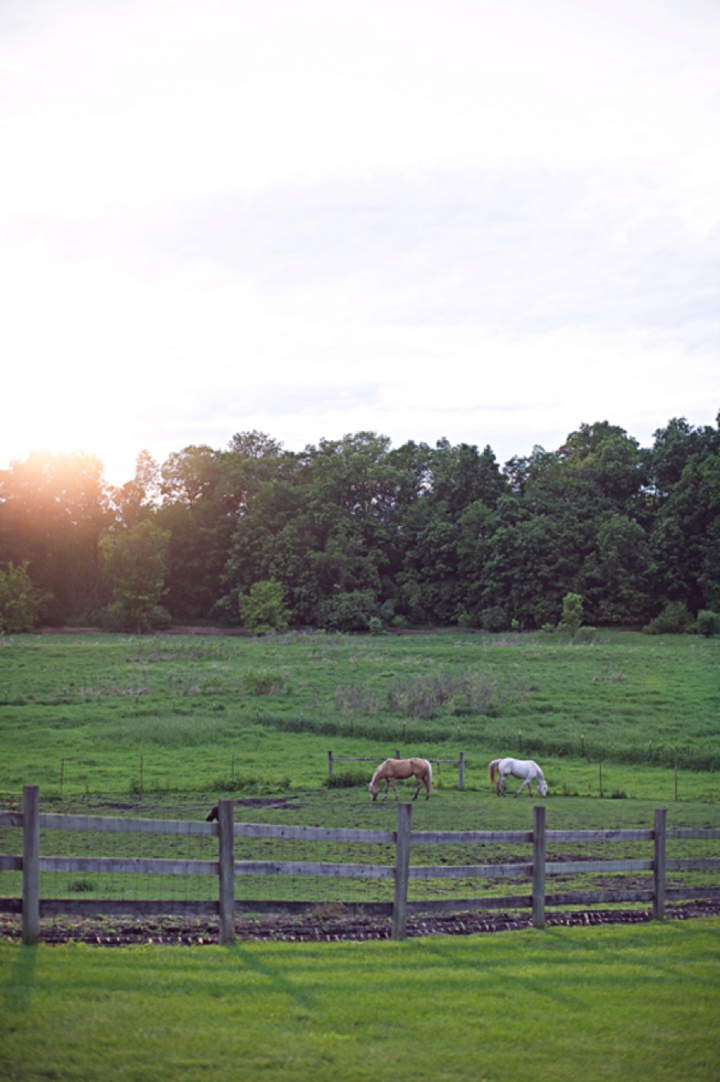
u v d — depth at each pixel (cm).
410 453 12694
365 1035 672
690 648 6494
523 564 9519
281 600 9419
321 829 884
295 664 5878
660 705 4241
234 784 2491
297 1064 618
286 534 10125
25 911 805
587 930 1007
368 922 990
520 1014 731
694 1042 689
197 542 10950
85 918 950
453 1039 675
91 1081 577
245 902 873
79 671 5372
